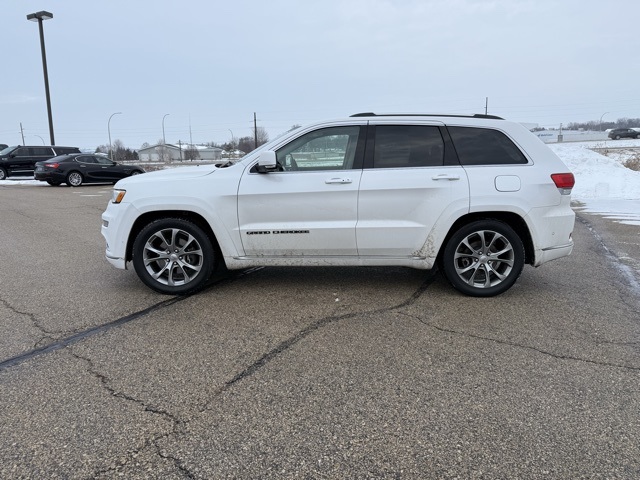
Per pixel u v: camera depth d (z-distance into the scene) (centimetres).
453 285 450
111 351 338
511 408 263
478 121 446
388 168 437
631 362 317
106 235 468
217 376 301
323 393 280
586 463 219
